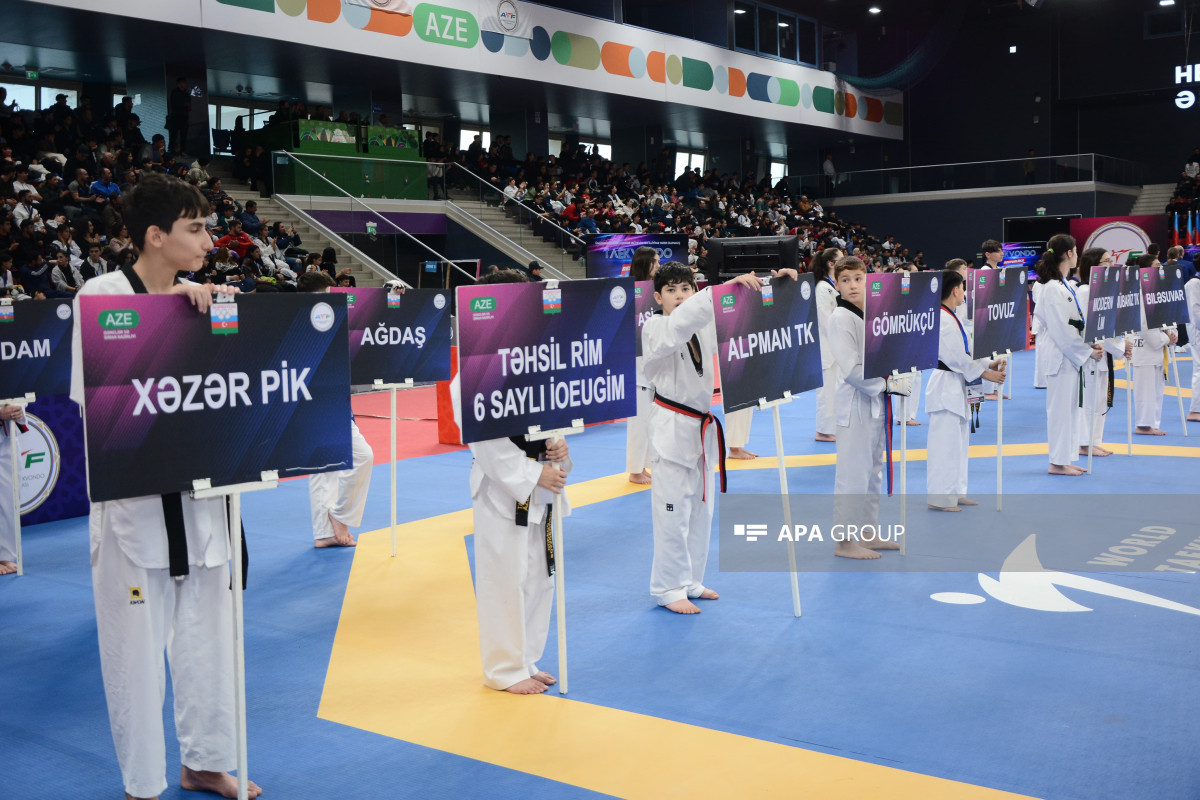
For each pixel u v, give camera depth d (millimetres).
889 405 5578
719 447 4848
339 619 4785
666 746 3311
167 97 18438
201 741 3068
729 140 30719
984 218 28797
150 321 2613
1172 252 9945
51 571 5816
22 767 3309
